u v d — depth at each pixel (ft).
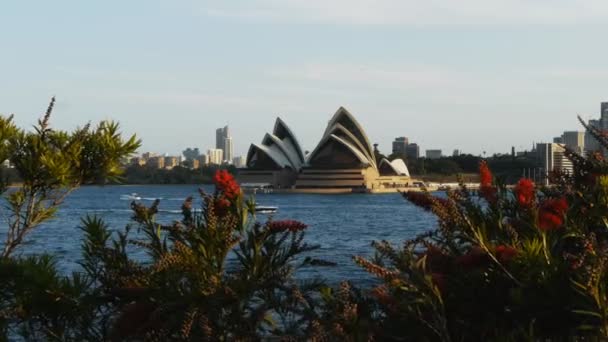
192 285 13.78
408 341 13.09
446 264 14.14
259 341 13.79
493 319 13.24
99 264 15.49
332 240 155.02
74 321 14.57
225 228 14.64
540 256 12.76
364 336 12.69
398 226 216.54
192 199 15.78
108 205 409.28
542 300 12.65
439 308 12.85
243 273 14.39
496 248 13.33
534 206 14.61
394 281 12.65
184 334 12.92
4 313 13.69
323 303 14.06
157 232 15.40
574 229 14.15
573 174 17.92
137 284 14.24
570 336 12.18
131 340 13.91
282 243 15.10
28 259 14.64
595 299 11.52
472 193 15.38
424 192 14.98
